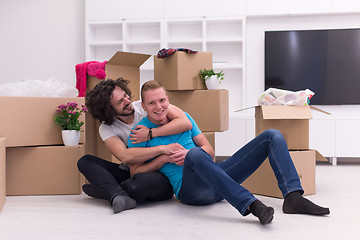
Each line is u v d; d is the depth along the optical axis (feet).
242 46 15.03
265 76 15.39
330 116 14.06
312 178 8.01
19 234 5.50
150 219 6.19
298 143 8.17
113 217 6.35
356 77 15.05
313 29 15.19
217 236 5.29
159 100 6.63
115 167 7.41
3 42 16.46
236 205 5.64
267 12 14.93
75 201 7.67
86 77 9.95
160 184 6.98
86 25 15.47
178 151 6.81
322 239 5.14
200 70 9.98
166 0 15.17
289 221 5.94
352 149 13.98
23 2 16.37
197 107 9.84
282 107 7.97
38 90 8.64
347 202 7.26
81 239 5.24
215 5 15.06
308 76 15.24
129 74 10.16
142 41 15.37
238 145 14.48
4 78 16.48
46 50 16.35
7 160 8.28
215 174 5.76
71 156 8.37
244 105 15.05
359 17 15.10
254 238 5.19
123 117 7.37
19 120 8.12
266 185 7.93
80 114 8.63
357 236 5.25
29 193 8.31
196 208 6.88
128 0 15.30
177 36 15.98
